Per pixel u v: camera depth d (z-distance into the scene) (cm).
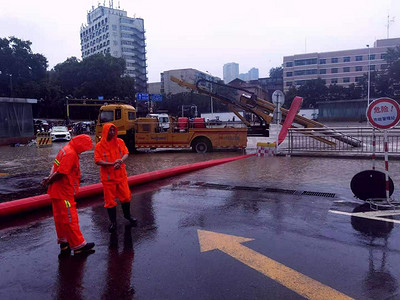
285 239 426
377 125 561
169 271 346
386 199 573
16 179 894
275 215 530
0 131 2333
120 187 480
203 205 604
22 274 351
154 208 595
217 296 294
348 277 322
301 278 322
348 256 370
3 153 1730
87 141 398
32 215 575
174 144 1516
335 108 4266
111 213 472
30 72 6400
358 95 6831
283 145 1716
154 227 489
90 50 12594
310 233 445
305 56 9512
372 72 6694
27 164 1238
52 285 325
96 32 11956
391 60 6438
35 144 2353
